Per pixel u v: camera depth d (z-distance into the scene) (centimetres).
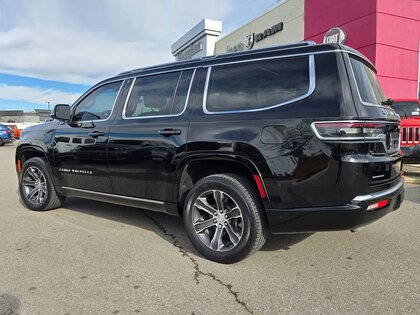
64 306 274
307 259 357
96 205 579
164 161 376
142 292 295
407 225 461
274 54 340
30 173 545
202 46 2178
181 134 364
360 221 296
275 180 309
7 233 442
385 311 263
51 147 502
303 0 1350
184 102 381
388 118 330
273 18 1534
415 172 779
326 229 304
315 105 302
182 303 278
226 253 340
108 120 442
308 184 299
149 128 392
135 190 409
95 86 480
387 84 1101
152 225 472
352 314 260
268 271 331
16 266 345
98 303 279
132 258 363
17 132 2547
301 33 1370
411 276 319
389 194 313
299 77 319
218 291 295
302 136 299
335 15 1205
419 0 1120
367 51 1102
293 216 308
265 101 330
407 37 1113
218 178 343
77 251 382
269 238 414
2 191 722
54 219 501
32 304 277
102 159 435
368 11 1090
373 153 302
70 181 486
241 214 329
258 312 264
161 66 423
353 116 289
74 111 495
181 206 380
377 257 361
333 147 289
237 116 337
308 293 291
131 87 437
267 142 312
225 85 359
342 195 292
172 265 346
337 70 305
